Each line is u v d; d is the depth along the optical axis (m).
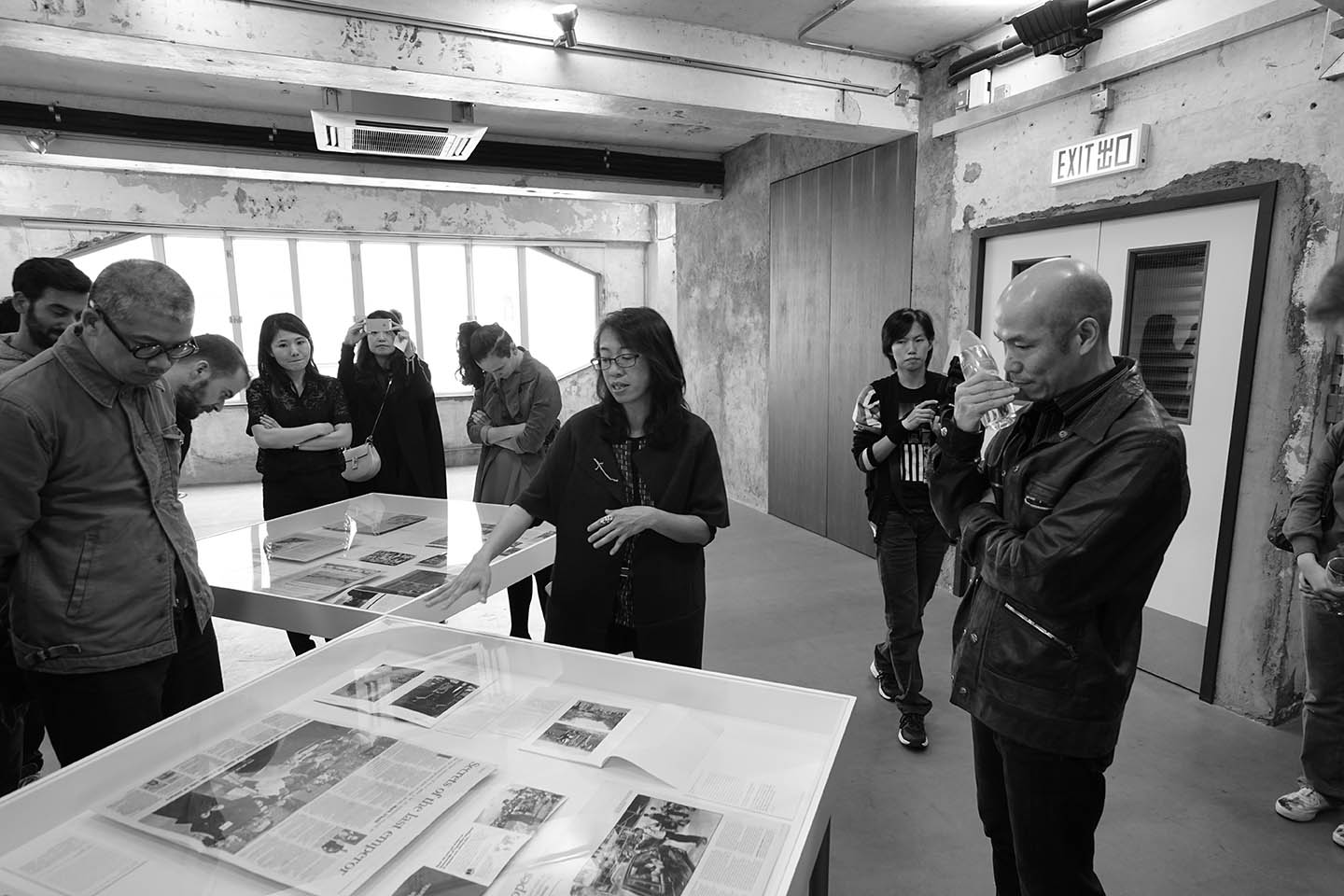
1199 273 2.60
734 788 1.06
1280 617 2.44
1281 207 2.31
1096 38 2.78
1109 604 1.24
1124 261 2.85
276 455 2.81
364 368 3.16
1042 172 3.13
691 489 1.71
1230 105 2.41
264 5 2.68
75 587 1.44
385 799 1.03
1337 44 2.12
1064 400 1.25
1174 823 2.03
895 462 2.40
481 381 3.30
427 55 2.93
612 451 1.72
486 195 7.60
